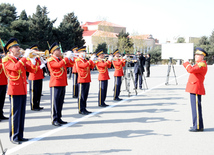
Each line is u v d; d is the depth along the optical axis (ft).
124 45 169.07
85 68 24.07
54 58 20.27
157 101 30.73
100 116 23.21
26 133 18.30
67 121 21.54
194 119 18.62
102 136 17.49
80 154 14.33
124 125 20.18
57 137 17.35
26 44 90.89
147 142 16.28
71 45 109.91
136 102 30.14
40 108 26.76
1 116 22.58
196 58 18.83
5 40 78.07
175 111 25.26
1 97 22.25
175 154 14.34
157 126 19.90
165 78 60.80
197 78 18.56
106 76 27.55
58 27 112.47
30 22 101.55
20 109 16.51
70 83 51.01
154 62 185.16
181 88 42.57
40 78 25.89
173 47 43.16
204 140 16.71
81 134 17.95
